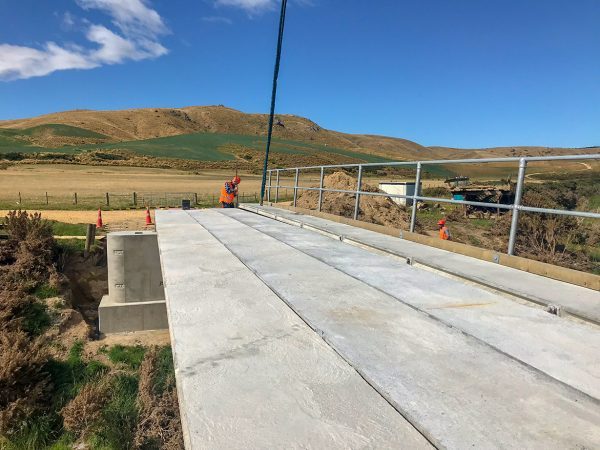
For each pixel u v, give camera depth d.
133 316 11.36
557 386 2.32
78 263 13.55
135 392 8.09
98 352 10.18
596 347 2.85
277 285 4.36
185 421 1.99
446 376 2.42
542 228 12.48
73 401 7.67
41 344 9.10
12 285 11.11
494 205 5.36
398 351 2.75
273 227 9.37
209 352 2.75
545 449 1.79
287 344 2.88
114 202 30.27
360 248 6.64
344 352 2.74
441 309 3.61
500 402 2.15
